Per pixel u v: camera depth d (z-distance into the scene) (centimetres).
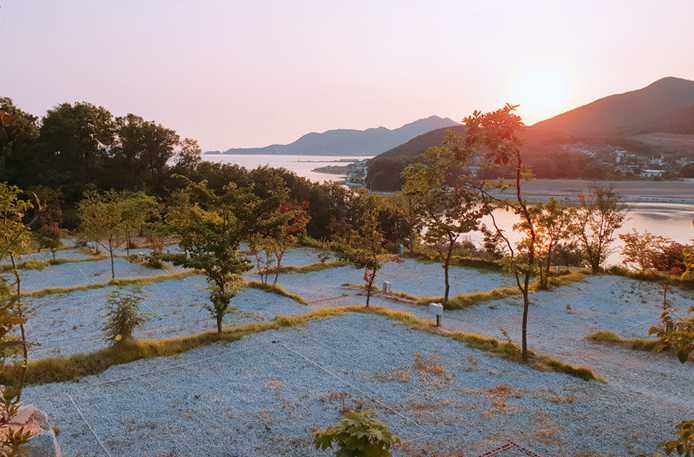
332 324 1728
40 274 2858
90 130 6300
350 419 598
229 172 6344
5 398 534
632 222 6294
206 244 1576
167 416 1071
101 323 1830
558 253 3684
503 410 1121
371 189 11738
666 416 1118
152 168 6700
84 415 1070
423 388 1232
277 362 1385
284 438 987
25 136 5947
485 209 2047
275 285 2480
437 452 939
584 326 1997
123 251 3591
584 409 1140
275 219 1697
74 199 6003
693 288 2531
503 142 1204
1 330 502
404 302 2306
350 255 2139
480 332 1881
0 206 1166
